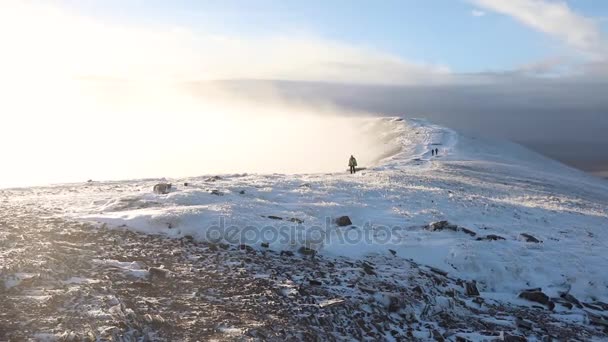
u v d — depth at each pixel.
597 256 22.31
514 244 22.23
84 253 13.95
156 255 15.30
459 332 13.12
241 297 12.43
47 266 11.28
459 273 19.08
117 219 18.58
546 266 20.31
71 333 8.30
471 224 24.83
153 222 18.59
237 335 9.83
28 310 9.09
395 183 36.88
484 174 61.09
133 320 9.43
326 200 26.56
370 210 25.17
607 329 15.87
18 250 12.29
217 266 15.00
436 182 41.62
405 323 13.16
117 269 12.73
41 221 17.72
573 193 59.12
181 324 10.09
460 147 110.31
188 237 18.02
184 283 12.86
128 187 31.44
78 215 19.56
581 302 18.44
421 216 24.77
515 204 32.22
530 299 17.53
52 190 30.19
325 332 11.23
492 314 15.49
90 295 10.22
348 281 15.14
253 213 21.34
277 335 10.29
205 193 24.59
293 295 13.00
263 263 16.05
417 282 16.55
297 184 31.34
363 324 12.20
